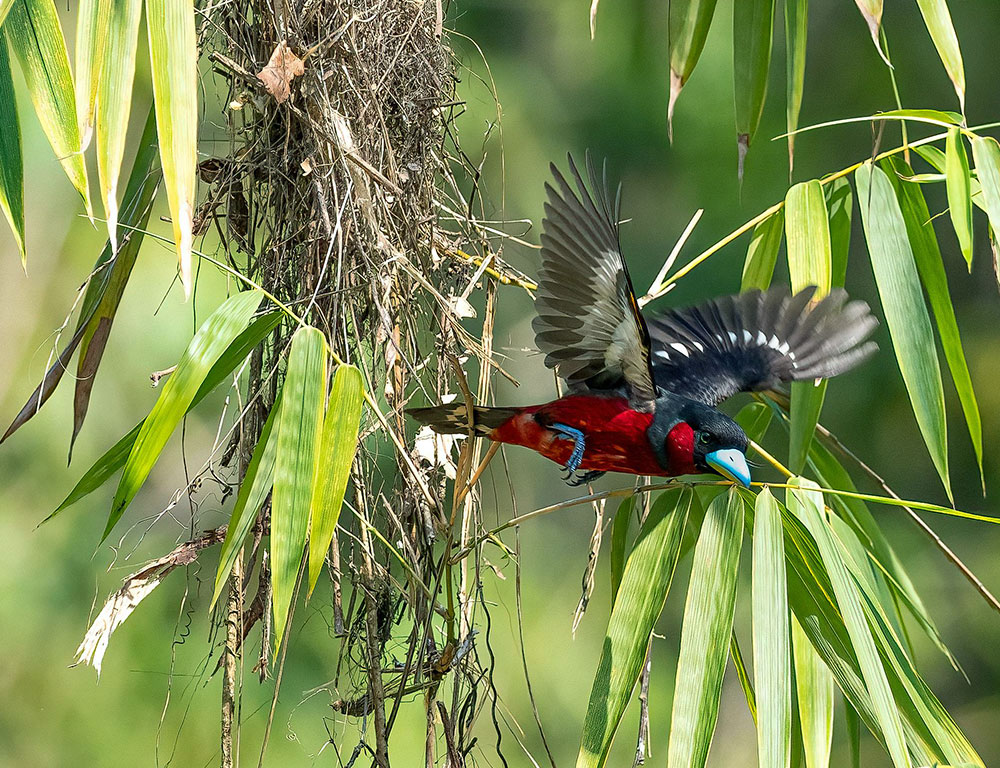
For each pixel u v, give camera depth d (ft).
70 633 32.91
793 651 17.57
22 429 34.17
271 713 14.78
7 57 15.21
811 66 42.06
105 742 31.83
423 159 20.11
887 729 15.43
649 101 41.01
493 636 36.73
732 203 40.83
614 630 17.04
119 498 15.01
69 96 14.17
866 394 42.09
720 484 17.69
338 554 17.57
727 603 16.46
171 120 13.58
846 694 17.24
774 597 15.96
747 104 21.42
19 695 32.04
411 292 18.71
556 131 40.45
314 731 31.14
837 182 22.50
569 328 16.60
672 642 40.93
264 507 18.24
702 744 15.80
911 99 41.42
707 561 16.71
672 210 41.22
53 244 35.58
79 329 18.01
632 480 40.11
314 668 31.83
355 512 17.43
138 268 33.50
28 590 32.73
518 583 18.08
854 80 41.63
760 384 19.31
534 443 17.54
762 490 16.70
